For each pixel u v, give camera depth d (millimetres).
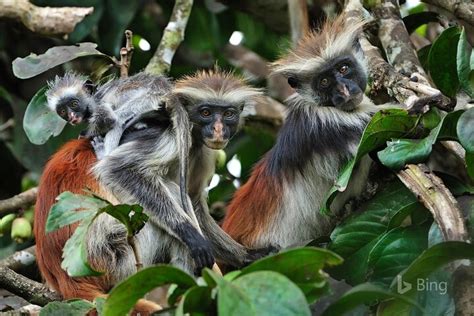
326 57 10438
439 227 7348
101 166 9609
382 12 11273
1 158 14195
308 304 6027
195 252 9203
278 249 10719
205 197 10406
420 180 7781
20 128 13820
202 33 15516
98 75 11703
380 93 10750
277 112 14625
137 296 6164
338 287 8406
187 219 9422
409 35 12148
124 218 7066
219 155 12258
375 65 10336
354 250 8500
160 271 6012
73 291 9414
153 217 9438
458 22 11922
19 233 11406
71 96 10805
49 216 6977
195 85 10070
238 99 10055
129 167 9617
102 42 14281
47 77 14500
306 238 10742
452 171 11492
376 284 7773
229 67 15695
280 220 10867
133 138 9883
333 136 10352
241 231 11211
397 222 8203
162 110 9961
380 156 8156
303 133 10602
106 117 9992
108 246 9516
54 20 12781
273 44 15969
